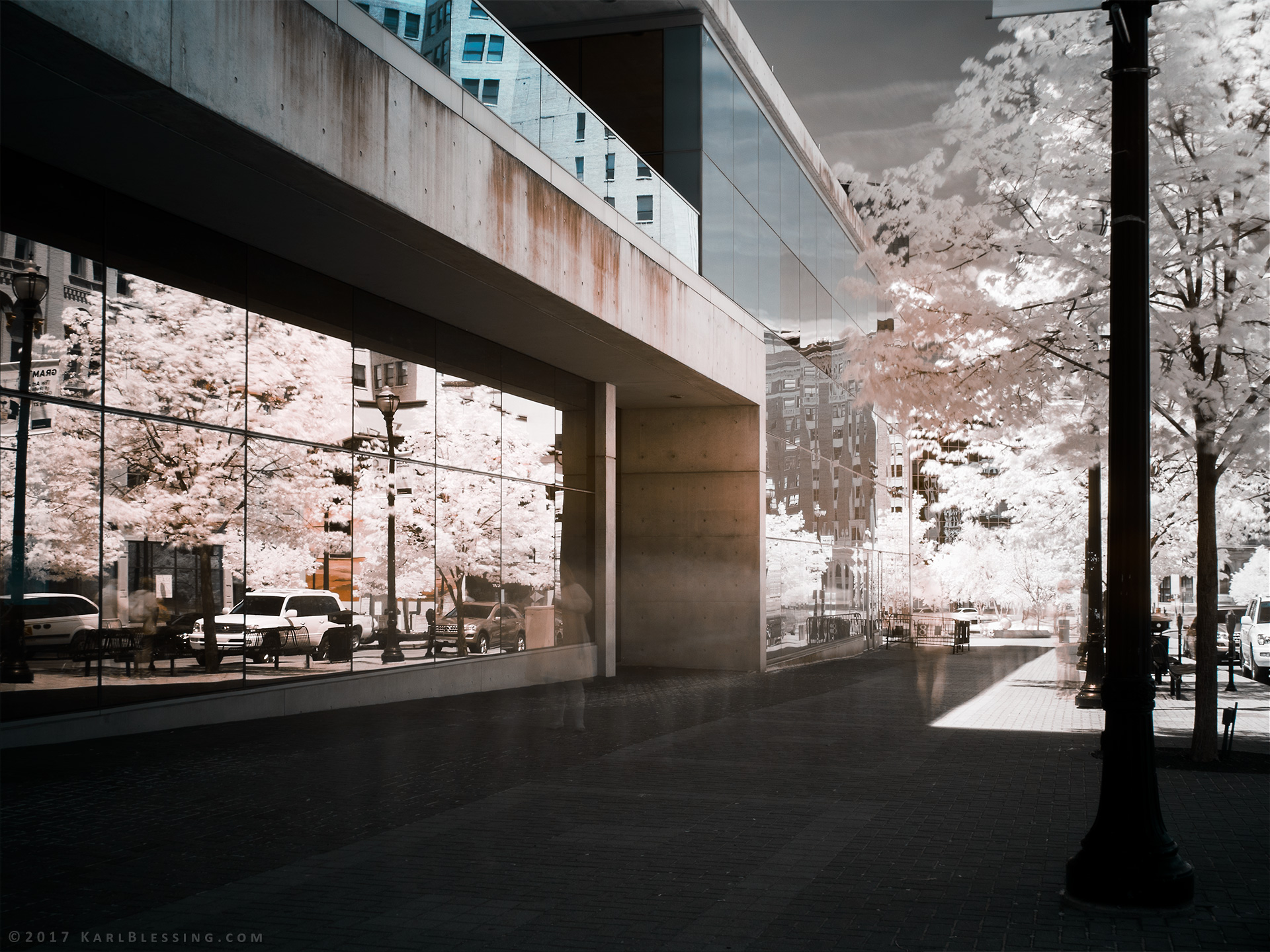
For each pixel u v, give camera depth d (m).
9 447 11.19
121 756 11.06
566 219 17.25
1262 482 26.70
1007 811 9.12
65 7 8.22
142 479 12.78
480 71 14.66
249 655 14.35
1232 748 13.02
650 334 20.81
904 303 12.98
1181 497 26.11
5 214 11.13
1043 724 15.81
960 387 13.07
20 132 10.52
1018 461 31.25
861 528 39.00
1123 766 6.38
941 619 49.34
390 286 16.50
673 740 13.66
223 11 9.95
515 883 6.79
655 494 28.28
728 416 27.94
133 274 12.69
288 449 15.16
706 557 27.80
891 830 8.34
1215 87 11.24
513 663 21.19
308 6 11.14
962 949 5.53
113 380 12.44
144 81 9.19
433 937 5.73
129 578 12.57
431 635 18.52
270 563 14.80
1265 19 11.13
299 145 11.02
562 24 24.91
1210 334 11.73
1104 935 5.73
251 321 14.48
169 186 12.17
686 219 23.17
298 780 10.16
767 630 28.00
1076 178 12.23
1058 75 12.27
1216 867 7.15
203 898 6.38
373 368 16.98
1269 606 28.44
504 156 15.26
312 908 6.23
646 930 5.86
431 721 15.04
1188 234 11.65
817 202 34.03
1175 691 21.34
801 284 31.86
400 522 17.69
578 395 24.25
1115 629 6.55
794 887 6.73
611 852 7.62
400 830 8.25
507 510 21.19
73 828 8.05
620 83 24.56
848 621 36.81
